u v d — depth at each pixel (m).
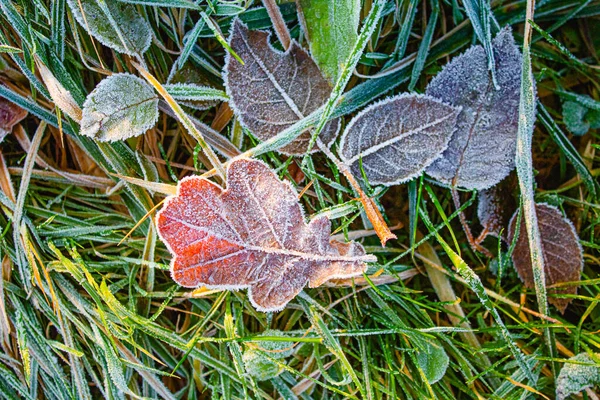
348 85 0.41
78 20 0.38
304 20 0.39
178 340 0.41
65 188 0.42
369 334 0.41
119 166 0.40
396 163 0.40
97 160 0.41
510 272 0.43
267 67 0.39
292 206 0.38
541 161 0.44
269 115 0.39
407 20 0.41
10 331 0.41
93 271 0.41
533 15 0.42
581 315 0.43
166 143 0.42
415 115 0.40
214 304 0.40
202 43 0.41
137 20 0.39
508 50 0.40
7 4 0.38
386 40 0.42
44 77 0.39
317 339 0.39
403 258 0.43
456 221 0.43
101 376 0.43
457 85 0.40
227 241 0.38
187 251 0.37
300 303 0.41
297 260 0.39
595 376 0.41
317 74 0.39
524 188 0.39
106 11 0.38
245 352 0.40
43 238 0.41
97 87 0.38
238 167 0.38
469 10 0.40
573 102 0.43
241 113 0.39
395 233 0.43
